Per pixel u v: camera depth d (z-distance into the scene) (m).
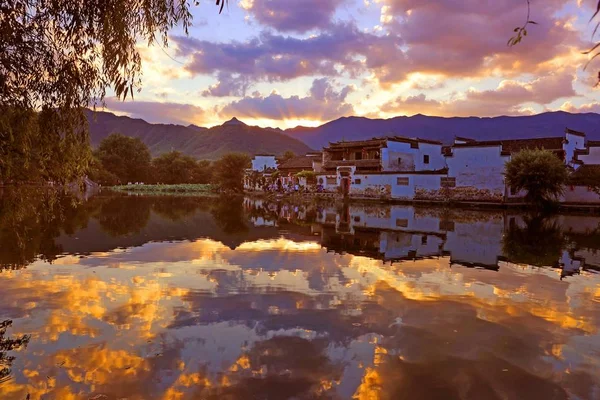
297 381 4.64
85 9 5.21
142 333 5.93
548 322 6.55
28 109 5.44
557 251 13.18
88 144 6.02
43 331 5.95
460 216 26.64
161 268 10.03
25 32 5.18
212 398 4.28
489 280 9.20
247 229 18.62
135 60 5.42
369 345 5.63
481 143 35.91
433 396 4.38
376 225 20.88
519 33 3.34
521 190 34.66
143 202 38.28
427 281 9.08
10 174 5.88
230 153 68.94
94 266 10.12
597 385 4.64
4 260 10.65
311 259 11.48
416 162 47.34
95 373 4.75
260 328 6.20
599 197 32.75
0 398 4.19
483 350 5.50
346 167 45.94
